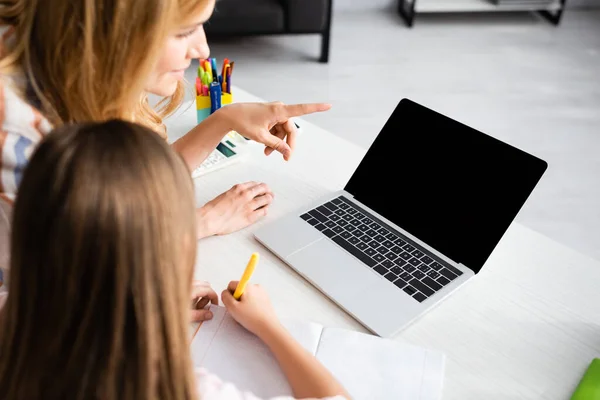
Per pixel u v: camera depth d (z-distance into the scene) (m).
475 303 0.82
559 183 2.22
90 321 0.44
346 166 1.13
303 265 0.86
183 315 0.49
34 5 0.68
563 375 0.72
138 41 0.67
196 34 0.79
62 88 0.72
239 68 2.95
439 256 0.89
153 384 0.47
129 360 0.46
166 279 0.46
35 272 0.44
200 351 0.73
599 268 0.90
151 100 2.07
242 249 0.91
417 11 3.46
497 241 0.85
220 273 0.86
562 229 2.00
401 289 0.83
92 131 0.45
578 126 2.60
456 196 0.90
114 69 0.69
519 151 0.85
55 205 0.42
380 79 2.92
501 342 0.76
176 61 0.77
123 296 0.44
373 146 1.02
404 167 0.97
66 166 0.43
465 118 2.62
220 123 1.02
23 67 0.71
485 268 0.88
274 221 0.95
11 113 0.68
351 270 0.86
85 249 0.42
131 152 0.44
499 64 3.12
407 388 0.69
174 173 0.47
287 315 0.79
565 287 0.86
